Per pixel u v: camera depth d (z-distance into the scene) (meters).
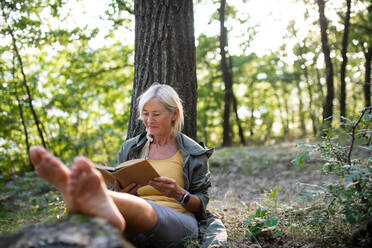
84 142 9.50
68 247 1.34
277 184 5.40
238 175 6.43
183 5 3.46
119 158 2.88
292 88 18.92
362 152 5.39
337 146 2.53
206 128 17.97
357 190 2.28
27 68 9.47
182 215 2.38
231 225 2.88
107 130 10.59
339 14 7.50
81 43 6.12
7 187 5.88
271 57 14.76
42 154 1.54
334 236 2.37
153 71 3.38
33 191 5.65
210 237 2.47
